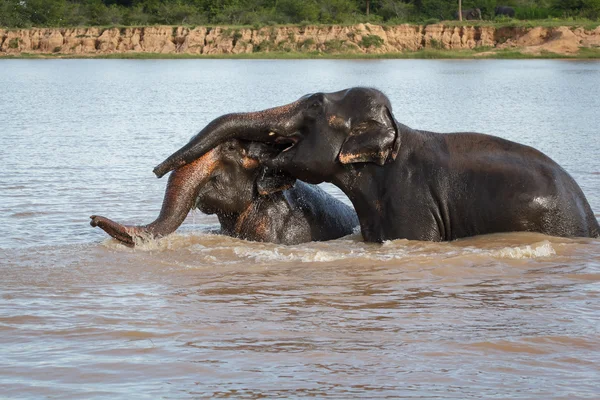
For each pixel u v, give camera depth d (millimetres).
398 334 10773
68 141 33469
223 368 9656
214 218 18641
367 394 8977
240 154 15352
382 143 14672
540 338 10609
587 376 9477
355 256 14422
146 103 55125
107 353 10109
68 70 104062
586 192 21594
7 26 151250
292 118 14945
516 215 14820
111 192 21688
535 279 13227
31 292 12609
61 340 10562
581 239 14922
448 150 15312
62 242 15930
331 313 11617
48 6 154250
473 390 9086
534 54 129625
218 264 14156
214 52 138875
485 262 13977
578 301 12141
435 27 139875
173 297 12367
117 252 14844
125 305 11969
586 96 60844
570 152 30188
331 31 139500
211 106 52812
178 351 10164
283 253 14789
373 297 12367
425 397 8898
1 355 10055
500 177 14961
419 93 63812
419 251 14523
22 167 25953
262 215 15805
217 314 11570
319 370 9609
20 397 8867
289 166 15047
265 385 9188
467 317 11445
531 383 9281
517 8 156500
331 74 91750
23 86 73562
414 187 15070
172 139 34625
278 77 86250
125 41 142750
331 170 14984
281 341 10523
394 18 155625
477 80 80875
